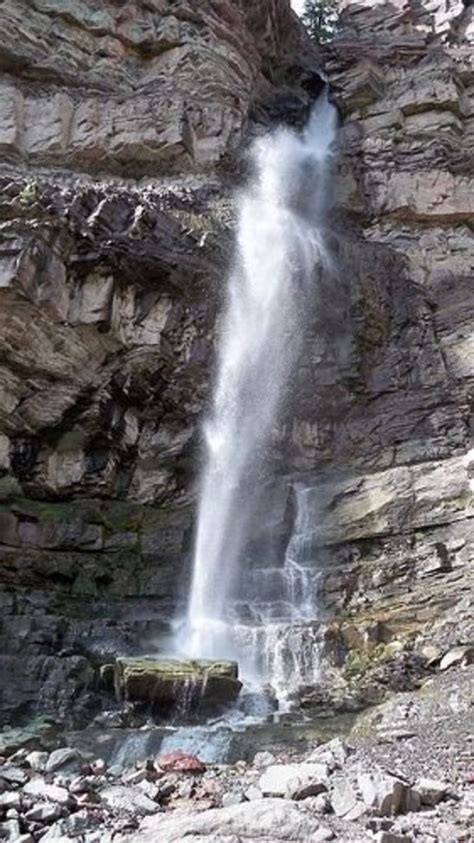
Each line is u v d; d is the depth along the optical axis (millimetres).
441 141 24391
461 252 22438
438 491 14438
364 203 23703
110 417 15883
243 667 12258
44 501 15484
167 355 16375
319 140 25969
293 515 15562
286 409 17375
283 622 13211
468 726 8250
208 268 16891
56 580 13984
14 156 20422
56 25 21797
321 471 16734
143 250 15961
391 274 20000
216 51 23031
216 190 20453
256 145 23047
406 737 8227
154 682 10320
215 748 8680
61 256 15234
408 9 30828
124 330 16109
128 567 14555
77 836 5441
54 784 6879
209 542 15445
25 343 15023
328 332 18250
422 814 5629
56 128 20812
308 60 27766
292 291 18484
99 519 15188
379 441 16828
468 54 26719
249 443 16922
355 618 13273
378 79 26406
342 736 8961
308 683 11539
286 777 6461
